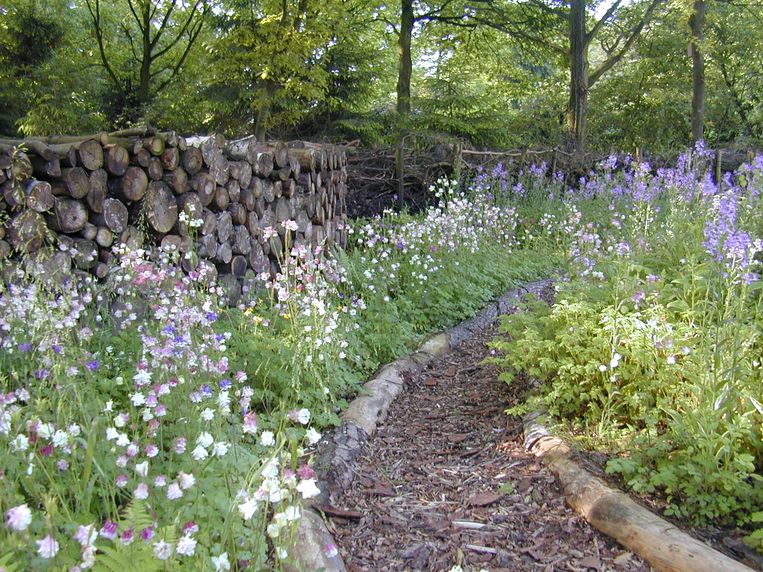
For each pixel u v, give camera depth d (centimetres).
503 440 396
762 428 314
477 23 1917
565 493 323
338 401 425
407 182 1145
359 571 270
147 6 1722
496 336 578
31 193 385
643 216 725
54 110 1490
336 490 332
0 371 302
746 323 401
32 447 228
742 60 2464
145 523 199
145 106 1631
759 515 269
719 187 818
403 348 557
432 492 340
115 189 440
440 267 693
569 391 394
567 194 1140
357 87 1617
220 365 314
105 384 331
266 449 325
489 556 282
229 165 532
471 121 1677
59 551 192
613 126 2575
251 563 230
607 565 272
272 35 1130
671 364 368
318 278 493
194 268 442
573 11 1852
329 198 765
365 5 1767
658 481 303
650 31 2378
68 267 396
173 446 268
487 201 1014
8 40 1539
